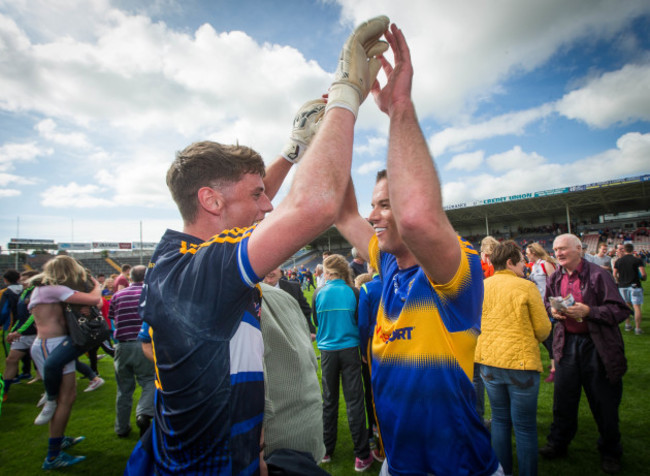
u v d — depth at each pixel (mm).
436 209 816
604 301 2668
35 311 3111
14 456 3336
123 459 3230
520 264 2672
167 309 750
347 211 1639
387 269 1357
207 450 737
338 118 753
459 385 1078
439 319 1083
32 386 5602
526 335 2328
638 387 4020
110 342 6035
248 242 711
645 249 28641
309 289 23859
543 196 31031
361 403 2988
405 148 861
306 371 1089
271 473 915
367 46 885
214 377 732
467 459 1094
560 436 2803
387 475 1254
